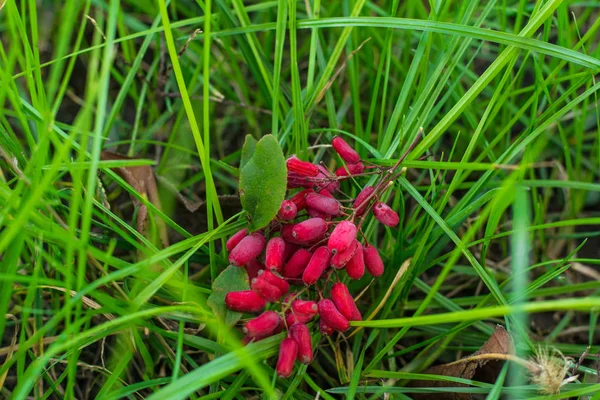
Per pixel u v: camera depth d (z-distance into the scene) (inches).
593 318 12.5
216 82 15.3
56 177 11.6
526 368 10.7
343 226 9.8
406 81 12.1
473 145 11.7
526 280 13.1
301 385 12.2
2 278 9.4
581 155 14.9
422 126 12.0
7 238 8.9
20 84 14.8
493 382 11.6
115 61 15.5
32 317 12.4
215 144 15.1
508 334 10.7
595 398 10.0
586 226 14.4
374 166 11.2
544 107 14.5
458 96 13.5
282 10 12.1
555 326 13.5
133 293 10.8
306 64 15.6
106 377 12.1
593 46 15.6
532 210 14.3
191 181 14.2
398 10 15.2
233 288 10.5
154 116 15.0
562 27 12.8
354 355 12.2
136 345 11.9
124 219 14.1
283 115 13.9
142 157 14.6
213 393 10.7
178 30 14.6
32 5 10.8
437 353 12.2
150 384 10.7
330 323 10.1
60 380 11.0
